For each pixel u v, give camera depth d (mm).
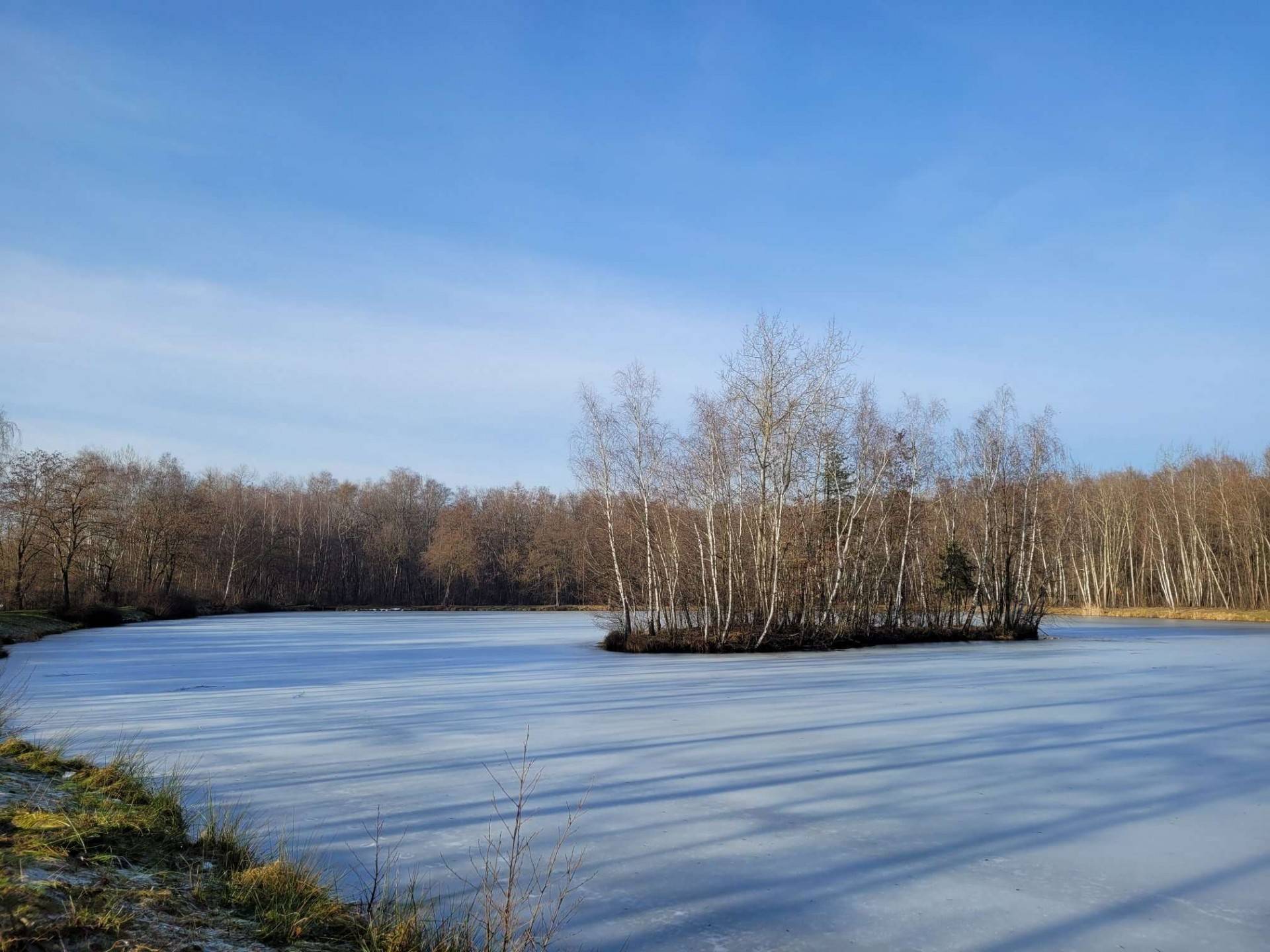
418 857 7324
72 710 15648
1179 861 7359
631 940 5750
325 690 18938
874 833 8125
